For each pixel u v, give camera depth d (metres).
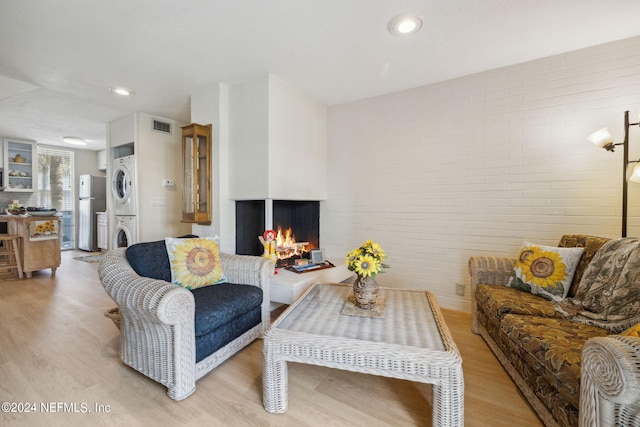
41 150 5.64
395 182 2.96
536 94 2.30
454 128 2.64
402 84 2.76
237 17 1.75
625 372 0.75
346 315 1.56
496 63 2.35
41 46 2.06
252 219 2.83
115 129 3.94
